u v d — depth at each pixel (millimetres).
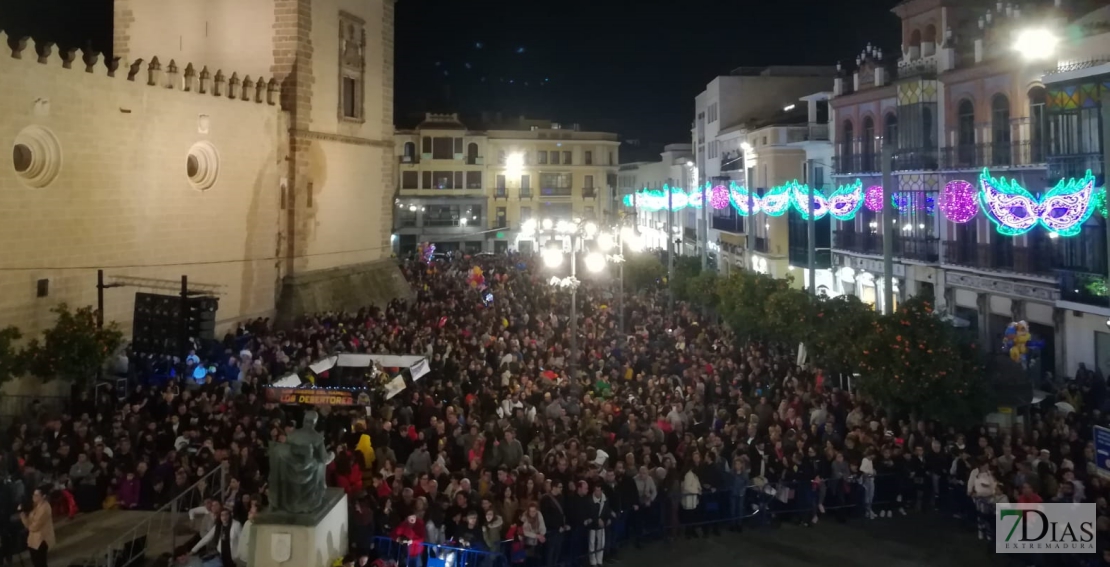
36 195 22391
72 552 13562
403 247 80312
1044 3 28422
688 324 31938
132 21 35344
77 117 23672
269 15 33875
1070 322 25547
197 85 28594
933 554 15578
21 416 19719
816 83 57875
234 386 21016
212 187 29547
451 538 13945
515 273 49781
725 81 57375
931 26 33344
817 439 18328
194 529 14094
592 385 22672
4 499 13594
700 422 19312
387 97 41906
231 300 30797
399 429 17672
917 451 17750
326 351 24312
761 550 15867
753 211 44562
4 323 21500
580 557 15016
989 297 29297
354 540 13000
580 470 15477
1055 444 17453
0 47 21125
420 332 27078
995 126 29062
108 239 24938
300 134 34188
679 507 16516
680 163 72312
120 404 19625
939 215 31906
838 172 39125
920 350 18734
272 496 11562
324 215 36406
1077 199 23578
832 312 24531
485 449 16469
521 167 84375
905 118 33375
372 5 39969
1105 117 15039
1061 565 14625
